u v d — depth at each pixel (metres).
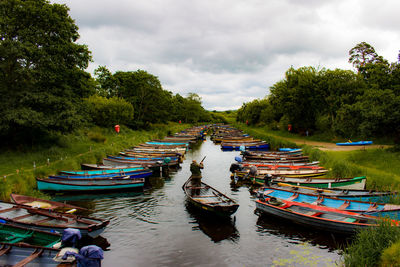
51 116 21.36
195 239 10.30
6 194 13.16
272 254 9.19
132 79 57.03
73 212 11.82
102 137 33.47
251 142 43.66
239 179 19.72
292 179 17.81
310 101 42.25
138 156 27.83
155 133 52.22
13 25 21.16
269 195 13.97
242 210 13.66
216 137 52.97
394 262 6.75
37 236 9.01
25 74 20.28
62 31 22.73
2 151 21.78
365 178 15.52
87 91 27.31
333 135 39.06
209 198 13.79
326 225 10.41
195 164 17.33
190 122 104.31
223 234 10.78
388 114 19.94
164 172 23.23
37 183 15.58
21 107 20.31
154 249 9.49
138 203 14.62
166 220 12.17
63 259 7.20
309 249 9.52
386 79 29.95
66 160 20.77
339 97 37.41
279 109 48.34
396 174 16.78
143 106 58.41
